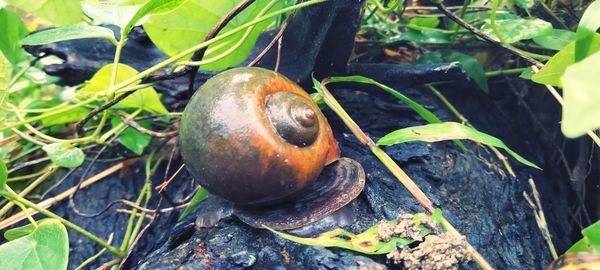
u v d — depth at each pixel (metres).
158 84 0.21
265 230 0.15
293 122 0.14
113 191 0.23
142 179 0.23
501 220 0.18
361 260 0.13
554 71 0.13
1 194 0.16
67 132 0.25
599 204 0.22
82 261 0.20
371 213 0.15
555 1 0.22
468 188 0.18
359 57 0.24
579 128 0.08
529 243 0.18
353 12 0.17
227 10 0.18
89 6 0.16
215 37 0.17
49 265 0.14
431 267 0.13
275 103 0.14
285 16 0.21
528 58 0.18
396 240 0.13
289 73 0.19
